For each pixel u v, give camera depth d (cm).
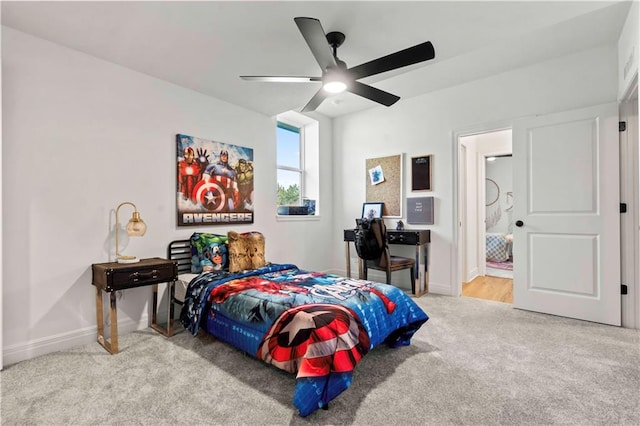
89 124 249
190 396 171
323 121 493
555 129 304
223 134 347
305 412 147
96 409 160
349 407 160
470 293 398
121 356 220
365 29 217
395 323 216
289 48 243
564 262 299
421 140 411
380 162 450
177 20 206
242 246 300
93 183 250
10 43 212
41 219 224
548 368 200
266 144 399
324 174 495
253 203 379
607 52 285
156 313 283
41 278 224
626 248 273
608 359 212
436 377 190
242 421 150
